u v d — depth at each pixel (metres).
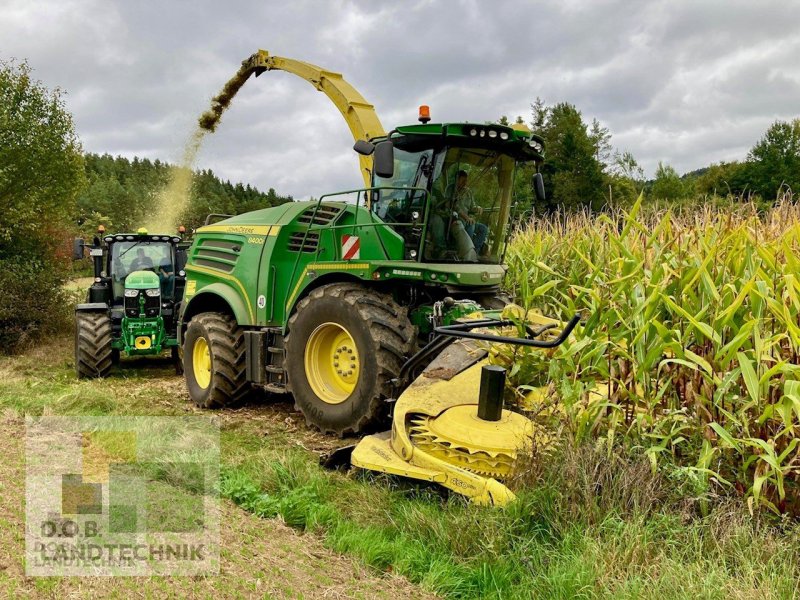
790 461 3.38
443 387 4.45
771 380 3.63
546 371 4.55
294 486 4.16
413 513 3.62
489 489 3.60
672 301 3.78
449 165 5.67
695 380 3.78
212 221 8.23
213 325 6.78
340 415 5.44
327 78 7.70
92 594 2.50
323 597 2.82
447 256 5.83
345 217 6.20
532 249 7.30
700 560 2.94
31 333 10.90
